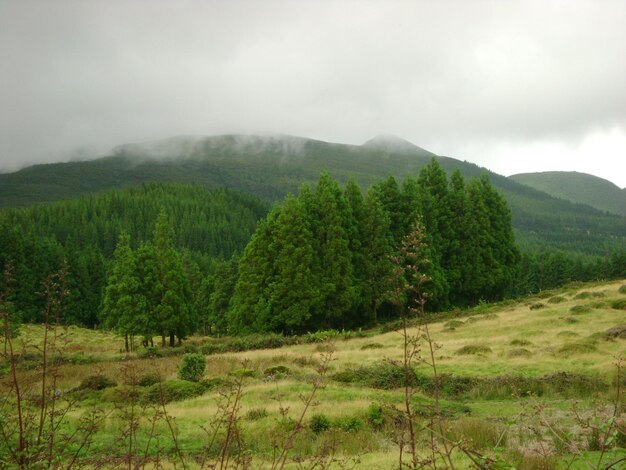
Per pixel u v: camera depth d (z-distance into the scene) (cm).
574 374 1872
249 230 17612
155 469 636
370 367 2138
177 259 4778
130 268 4344
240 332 4291
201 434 1239
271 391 1770
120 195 18638
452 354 2506
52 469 462
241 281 4397
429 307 4719
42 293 475
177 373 2231
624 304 3241
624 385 1645
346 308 4253
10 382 476
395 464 929
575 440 1023
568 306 3572
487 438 1134
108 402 1521
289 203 4322
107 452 630
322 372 630
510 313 3750
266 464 984
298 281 4119
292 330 4188
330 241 4409
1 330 443
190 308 5000
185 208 17475
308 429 1275
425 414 1438
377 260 4559
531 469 811
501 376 1955
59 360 504
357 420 1356
